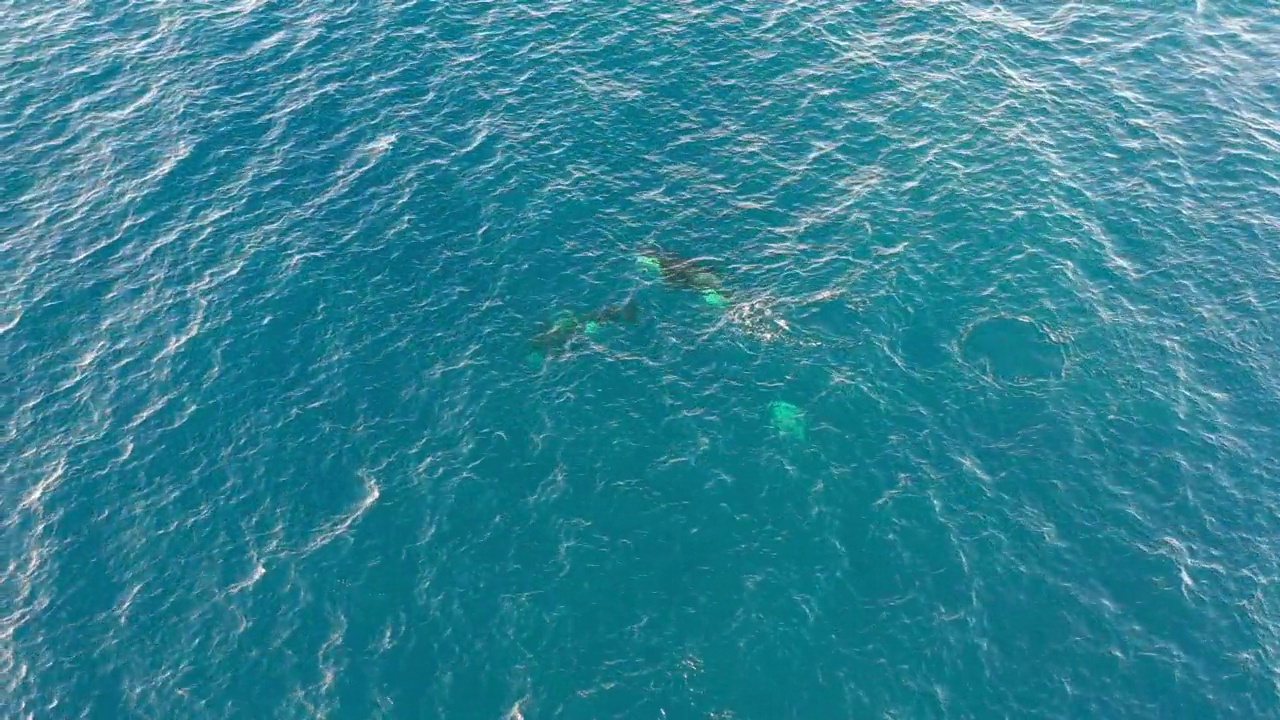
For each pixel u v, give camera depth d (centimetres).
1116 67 6494
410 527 4131
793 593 3909
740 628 3806
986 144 5925
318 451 4409
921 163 5809
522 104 6153
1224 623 3838
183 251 5278
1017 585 3947
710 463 4362
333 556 4038
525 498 4228
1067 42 6706
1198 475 4322
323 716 3578
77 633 3834
